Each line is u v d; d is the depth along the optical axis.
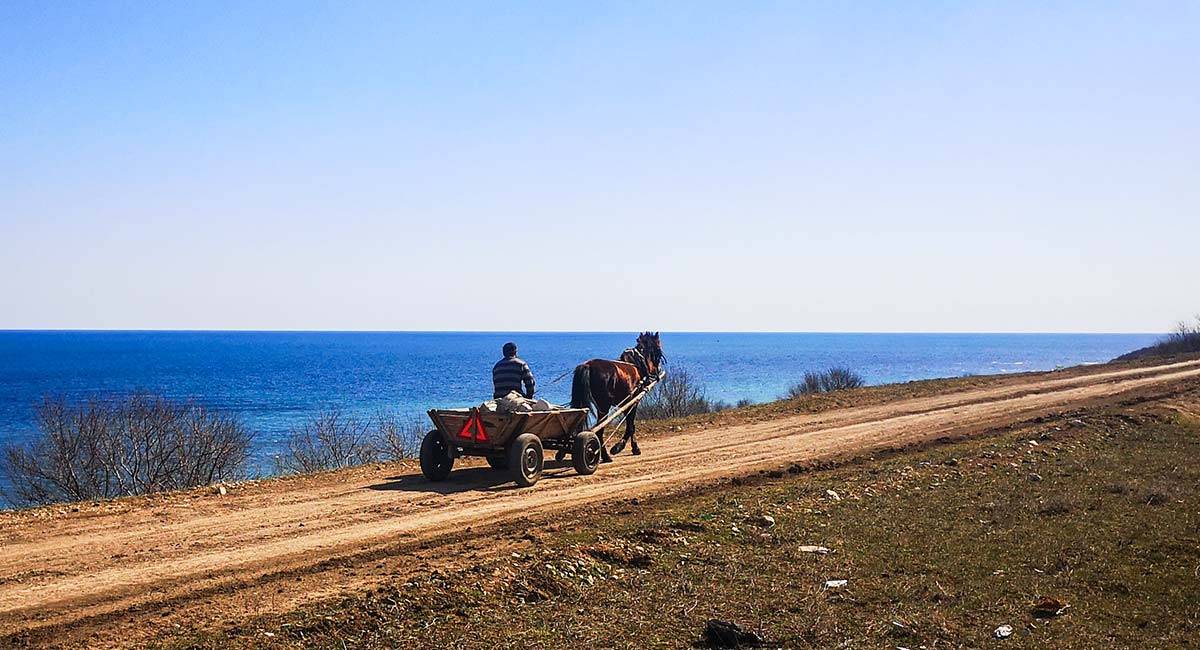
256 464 34.59
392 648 7.67
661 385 36.22
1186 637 8.20
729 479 15.79
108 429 25.34
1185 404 26.27
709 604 8.96
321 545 10.95
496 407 15.71
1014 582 9.73
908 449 19.53
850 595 9.32
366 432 38.12
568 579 9.56
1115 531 11.86
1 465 29.34
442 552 10.59
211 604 8.61
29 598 8.76
